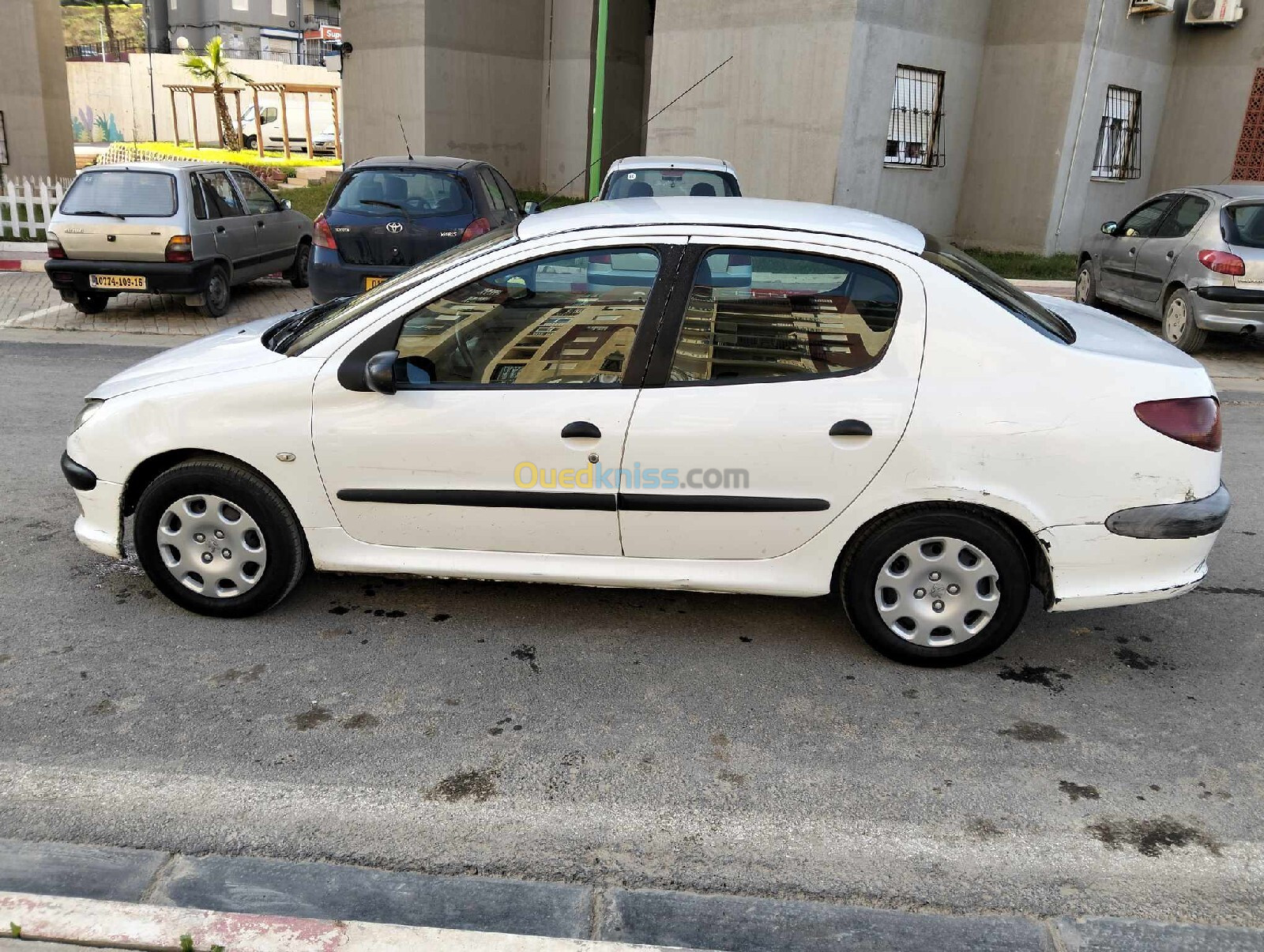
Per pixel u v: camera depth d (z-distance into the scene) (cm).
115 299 1174
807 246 355
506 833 288
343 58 2206
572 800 304
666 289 360
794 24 1369
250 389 377
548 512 371
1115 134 1541
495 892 265
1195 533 355
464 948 239
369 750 326
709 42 1490
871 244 356
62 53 1927
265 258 1188
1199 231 962
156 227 1001
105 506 399
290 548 394
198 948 238
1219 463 362
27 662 372
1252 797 312
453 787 308
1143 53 1509
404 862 276
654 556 376
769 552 371
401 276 409
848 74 1318
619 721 346
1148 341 388
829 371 357
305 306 1171
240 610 404
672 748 331
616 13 2064
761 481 359
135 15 6488
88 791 301
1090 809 305
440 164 934
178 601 407
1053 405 347
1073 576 361
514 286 366
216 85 3684
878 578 372
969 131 1520
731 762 325
